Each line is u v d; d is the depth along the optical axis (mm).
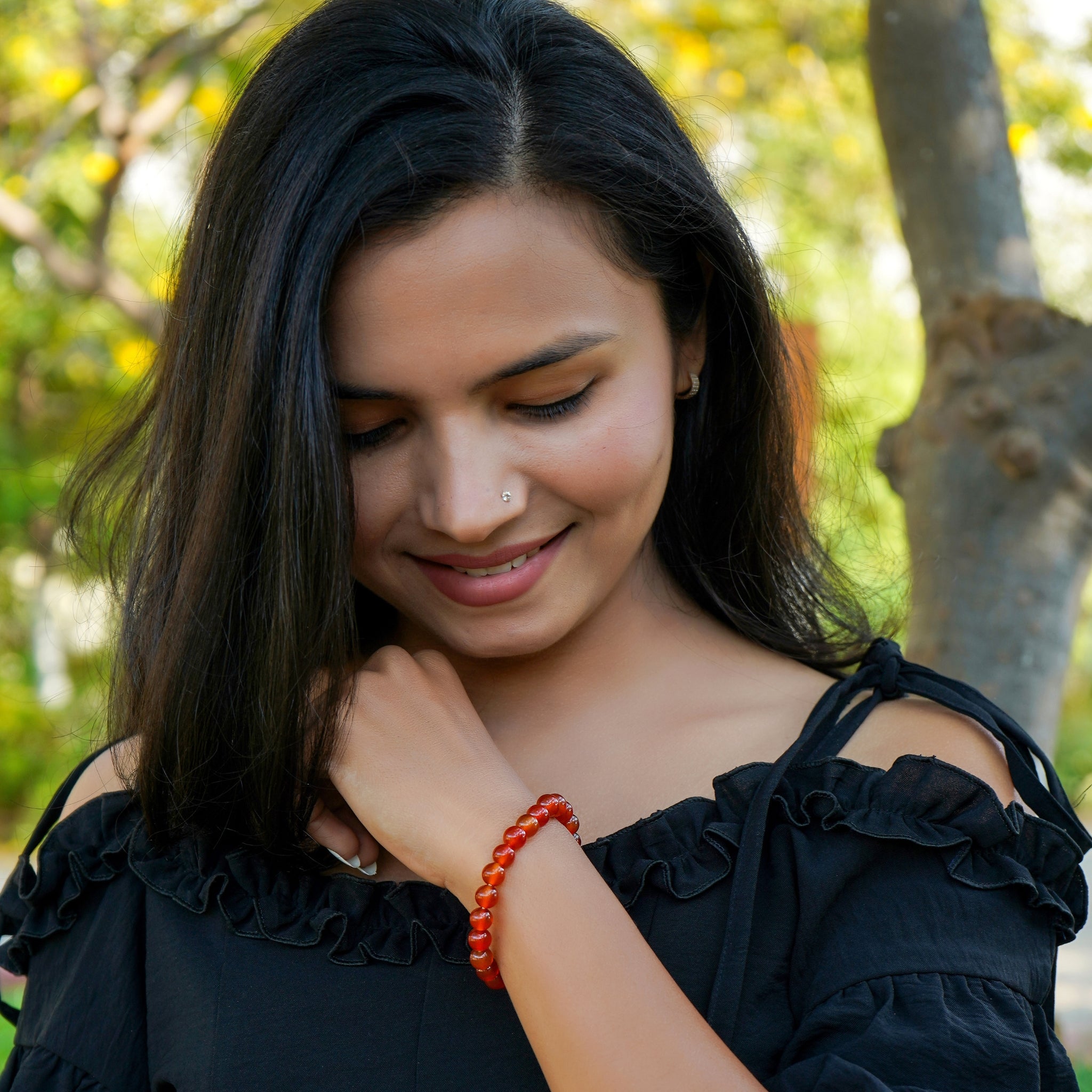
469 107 1182
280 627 1253
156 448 1460
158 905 1366
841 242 6758
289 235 1197
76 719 7395
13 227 5695
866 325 6453
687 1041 1068
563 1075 1077
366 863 1323
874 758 1263
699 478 1470
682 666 1396
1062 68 6441
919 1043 1079
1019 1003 1131
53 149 6062
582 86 1240
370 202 1153
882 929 1160
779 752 1297
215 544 1288
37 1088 1336
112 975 1365
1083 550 2180
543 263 1171
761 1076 1162
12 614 8320
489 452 1201
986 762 1264
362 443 1257
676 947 1203
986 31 2365
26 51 5855
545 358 1178
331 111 1200
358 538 1278
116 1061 1337
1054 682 2170
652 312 1268
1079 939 4828
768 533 1496
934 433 2230
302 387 1190
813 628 1568
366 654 1522
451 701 1298
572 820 1200
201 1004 1292
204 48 5617
